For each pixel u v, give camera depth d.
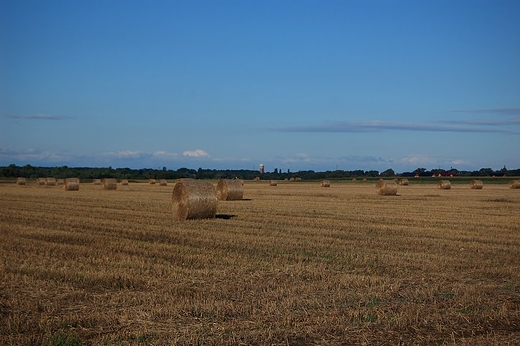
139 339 8.86
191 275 13.65
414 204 39.84
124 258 15.80
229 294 11.84
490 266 15.56
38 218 27.09
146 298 11.28
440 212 32.56
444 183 71.88
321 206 37.06
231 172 188.12
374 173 173.00
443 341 9.11
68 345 8.55
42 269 13.98
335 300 11.45
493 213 32.16
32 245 18.09
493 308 11.13
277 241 19.58
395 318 10.17
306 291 12.19
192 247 18.16
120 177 149.25
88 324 9.64
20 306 10.68
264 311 10.54
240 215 29.66
